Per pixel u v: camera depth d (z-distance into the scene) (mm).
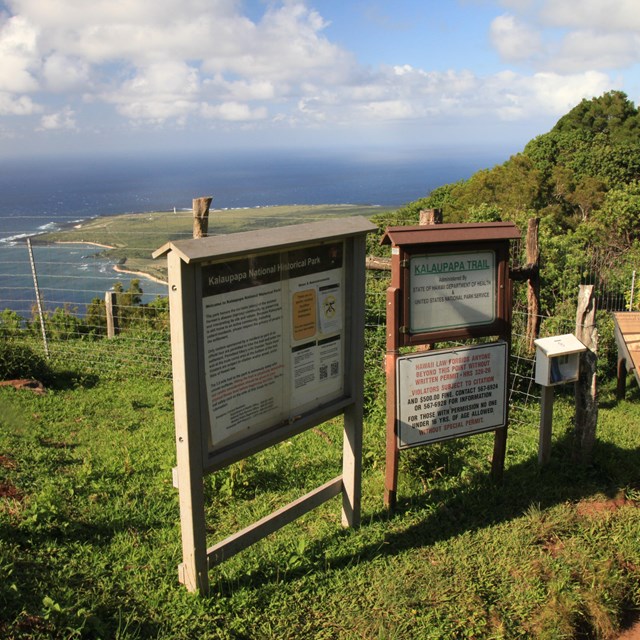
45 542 3930
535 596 3857
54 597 3322
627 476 5453
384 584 3875
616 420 7207
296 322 3873
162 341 9430
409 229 4566
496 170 34250
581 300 5453
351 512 4488
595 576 4070
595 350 5457
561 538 4551
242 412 3625
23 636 2959
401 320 4613
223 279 3348
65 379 8188
